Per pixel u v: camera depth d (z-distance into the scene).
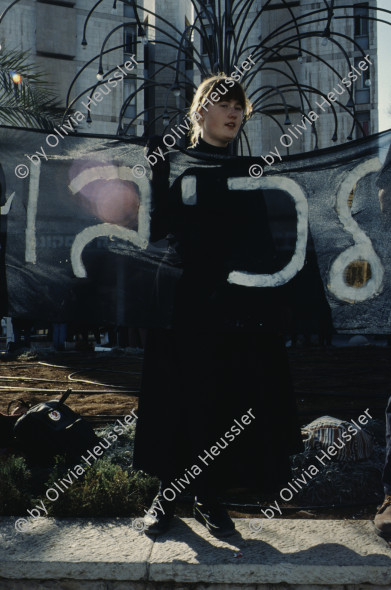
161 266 3.09
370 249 3.02
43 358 10.78
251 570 2.26
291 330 2.98
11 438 3.72
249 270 2.71
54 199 3.20
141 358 10.70
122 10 29.86
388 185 2.97
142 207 3.16
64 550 2.41
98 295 3.14
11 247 3.19
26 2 28.23
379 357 10.45
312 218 3.04
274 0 29.25
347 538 2.52
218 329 2.64
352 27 28.92
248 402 2.64
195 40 30.56
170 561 2.30
